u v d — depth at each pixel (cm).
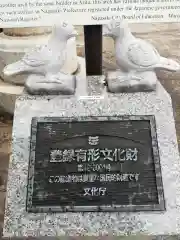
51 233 111
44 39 172
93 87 139
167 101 133
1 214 161
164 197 114
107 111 131
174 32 226
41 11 137
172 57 212
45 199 114
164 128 126
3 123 191
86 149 120
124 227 111
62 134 123
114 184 115
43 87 134
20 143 125
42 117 127
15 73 132
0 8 136
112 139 122
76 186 115
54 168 118
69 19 139
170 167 119
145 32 226
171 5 136
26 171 120
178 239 149
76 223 112
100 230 111
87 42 150
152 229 110
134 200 113
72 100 134
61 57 133
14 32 171
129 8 137
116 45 133
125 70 136
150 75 134
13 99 180
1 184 171
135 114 129
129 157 119
